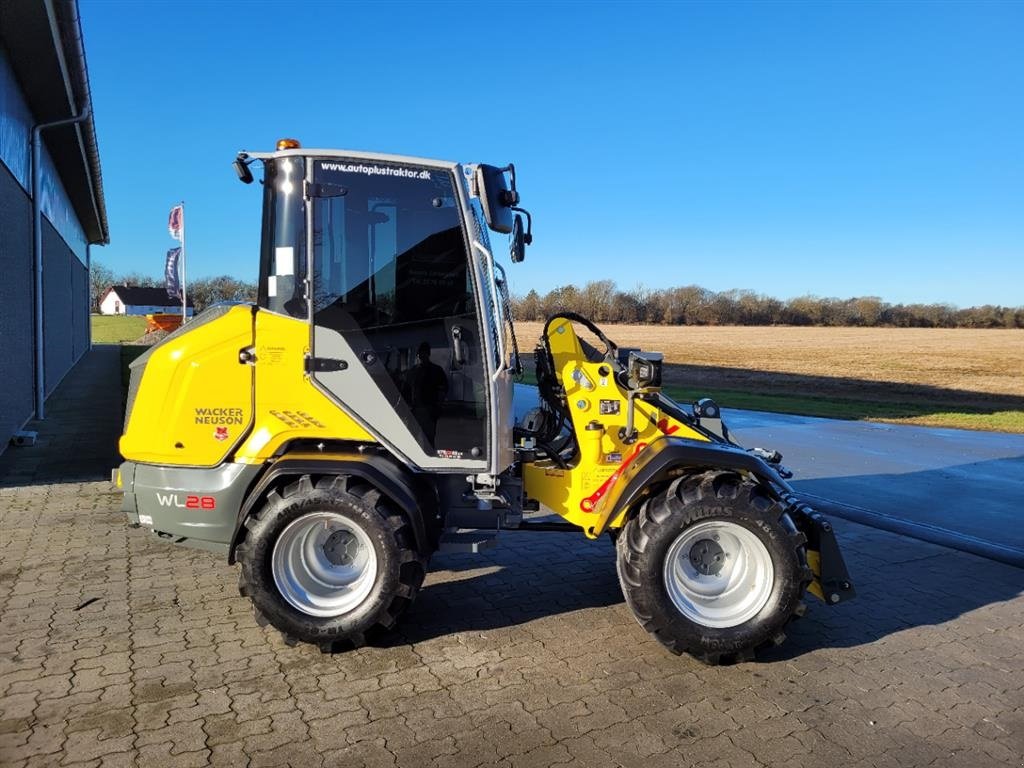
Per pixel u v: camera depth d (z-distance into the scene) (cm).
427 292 399
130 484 402
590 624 422
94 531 564
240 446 388
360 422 390
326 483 370
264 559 365
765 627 371
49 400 1318
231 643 384
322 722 312
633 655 385
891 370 2812
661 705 335
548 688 347
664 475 394
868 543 598
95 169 1614
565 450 454
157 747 290
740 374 2625
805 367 2892
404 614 416
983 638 417
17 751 284
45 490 684
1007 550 579
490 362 400
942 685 360
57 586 456
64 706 318
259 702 327
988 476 874
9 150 907
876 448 1074
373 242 392
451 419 402
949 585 502
